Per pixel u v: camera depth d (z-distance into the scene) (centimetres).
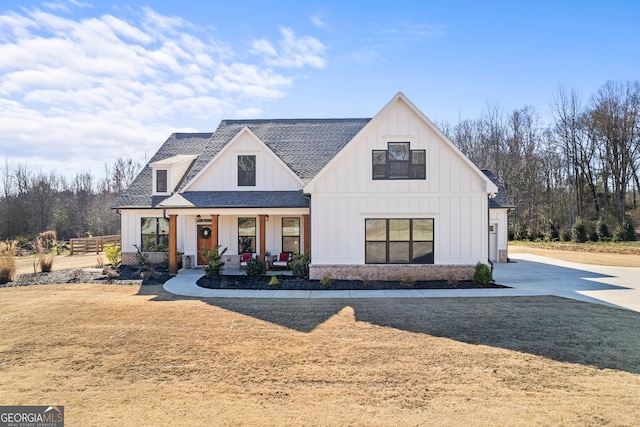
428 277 1541
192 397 571
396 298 1262
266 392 586
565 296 1287
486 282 1466
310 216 1580
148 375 653
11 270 1639
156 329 909
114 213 4872
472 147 5403
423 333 870
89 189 6122
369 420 501
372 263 1557
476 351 752
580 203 4447
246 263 1764
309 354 742
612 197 4347
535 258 2558
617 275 1780
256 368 678
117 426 491
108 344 806
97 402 559
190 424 496
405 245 1557
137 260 2030
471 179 1540
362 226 1561
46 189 5222
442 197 1544
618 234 3562
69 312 1070
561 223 4450
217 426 490
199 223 1961
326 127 2197
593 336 840
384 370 664
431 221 1553
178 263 1953
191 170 2069
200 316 1028
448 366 679
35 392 592
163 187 2106
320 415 515
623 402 544
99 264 2072
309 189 1552
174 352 758
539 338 828
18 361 718
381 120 1561
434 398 561
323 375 646
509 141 4916
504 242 2269
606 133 4175
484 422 493
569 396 564
